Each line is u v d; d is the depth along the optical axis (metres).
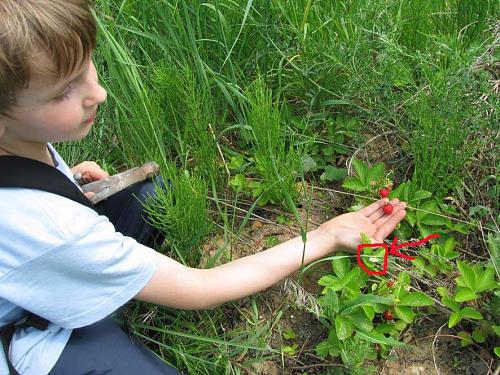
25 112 1.32
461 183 2.09
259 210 2.23
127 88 2.33
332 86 2.40
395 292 1.83
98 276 1.44
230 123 2.50
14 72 1.22
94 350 1.55
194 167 2.34
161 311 1.94
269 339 1.91
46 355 1.50
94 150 2.40
